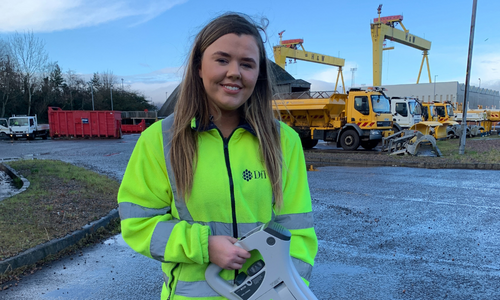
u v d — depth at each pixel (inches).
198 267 48.2
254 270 45.9
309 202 55.4
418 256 158.2
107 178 338.3
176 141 49.1
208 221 48.9
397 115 813.2
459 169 425.4
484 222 207.2
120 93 2893.7
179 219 50.0
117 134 1159.6
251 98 53.9
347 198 268.5
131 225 47.5
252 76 48.7
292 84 714.2
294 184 54.8
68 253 164.2
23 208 208.2
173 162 48.4
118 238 186.1
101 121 1131.9
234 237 48.8
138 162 49.6
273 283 44.7
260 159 51.4
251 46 48.3
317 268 146.3
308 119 707.4
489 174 383.6
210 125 49.8
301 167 56.7
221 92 48.1
